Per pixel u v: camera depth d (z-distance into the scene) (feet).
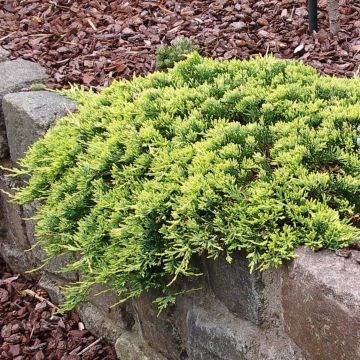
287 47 13.50
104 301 9.95
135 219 7.85
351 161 7.54
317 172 7.38
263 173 7.48
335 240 6.72
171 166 8.05
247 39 13.82
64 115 10.61
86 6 15.94
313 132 7.88
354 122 8.12
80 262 8.27
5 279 12.17
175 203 7.63
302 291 6.60
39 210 9.64
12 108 11.02
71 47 14.21
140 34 14.55
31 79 12.50
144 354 9.21
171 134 8.75
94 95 10.69
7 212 12.10
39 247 11.32
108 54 13.79
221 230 7.14
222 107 8.77
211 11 15.02
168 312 8.50
